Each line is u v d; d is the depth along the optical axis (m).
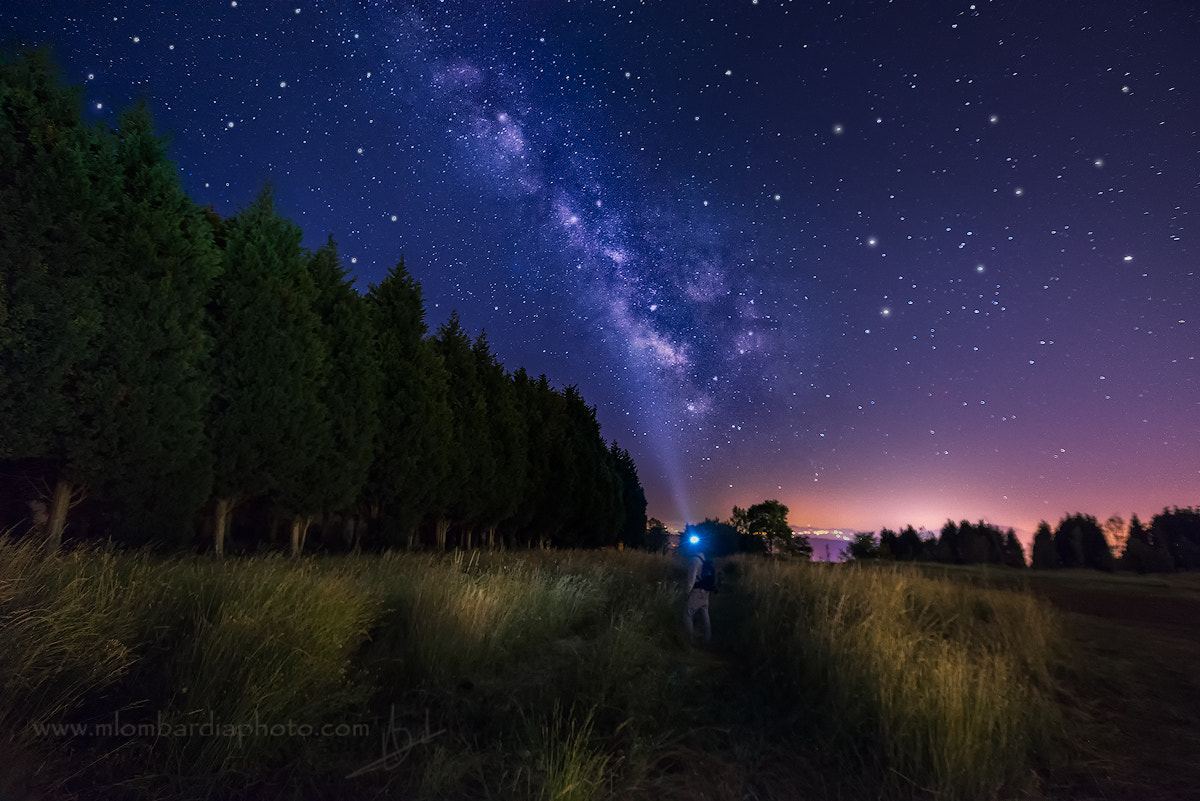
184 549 9.13
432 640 5.23
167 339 9.08
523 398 26.16
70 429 8.02
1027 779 3.85
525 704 4.59
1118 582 19.22
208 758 3.21
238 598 4.70
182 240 9.66
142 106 9.80
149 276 9.22
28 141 7.94
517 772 3.34
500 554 12.58
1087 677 6.37
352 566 8.06
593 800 3.23
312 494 12.23
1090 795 3.77
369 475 15.24
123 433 8.48
